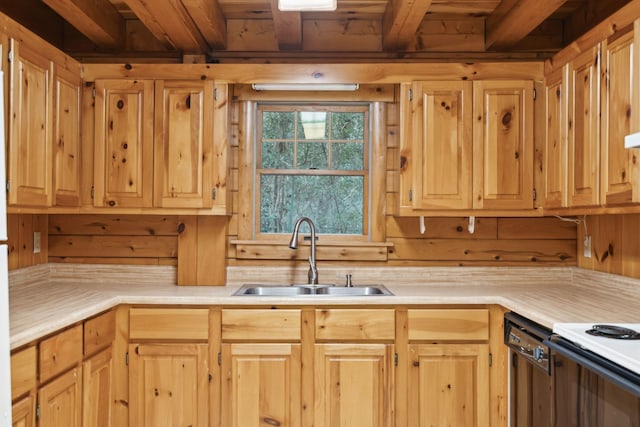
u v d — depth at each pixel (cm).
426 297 257
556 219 312
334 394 255
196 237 300
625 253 255
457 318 257
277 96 311
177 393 256
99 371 238
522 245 312
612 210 210
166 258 310
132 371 256
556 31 315
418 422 256
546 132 273
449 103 279
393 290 284
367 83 288
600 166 216
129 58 316
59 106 250
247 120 314
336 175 319
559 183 256
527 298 253
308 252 311
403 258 312
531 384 211
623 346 151
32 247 295
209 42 304
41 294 260
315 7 214
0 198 144
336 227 320
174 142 279
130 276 309
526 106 278
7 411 143
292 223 319
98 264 310
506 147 278
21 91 213
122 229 310
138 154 279
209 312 256
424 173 279
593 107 222
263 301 253
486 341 258
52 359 193
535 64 278
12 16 263
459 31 315
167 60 317
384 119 313
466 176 278
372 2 290
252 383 255
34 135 225
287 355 255
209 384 255
